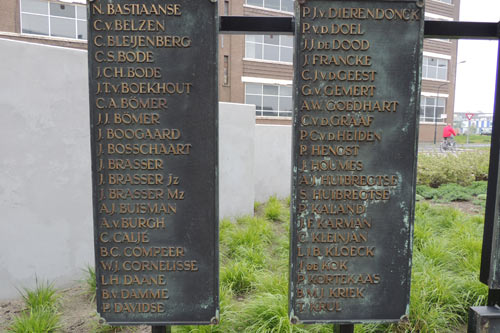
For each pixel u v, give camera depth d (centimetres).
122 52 211
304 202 222
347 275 228
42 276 358
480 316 241
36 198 350
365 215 224
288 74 2484
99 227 221
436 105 3191
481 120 6419
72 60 366
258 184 841
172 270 225
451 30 230
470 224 546
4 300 337
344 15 212
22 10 1759
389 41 214
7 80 326
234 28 226
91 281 359
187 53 212
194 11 210
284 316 288
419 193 873
